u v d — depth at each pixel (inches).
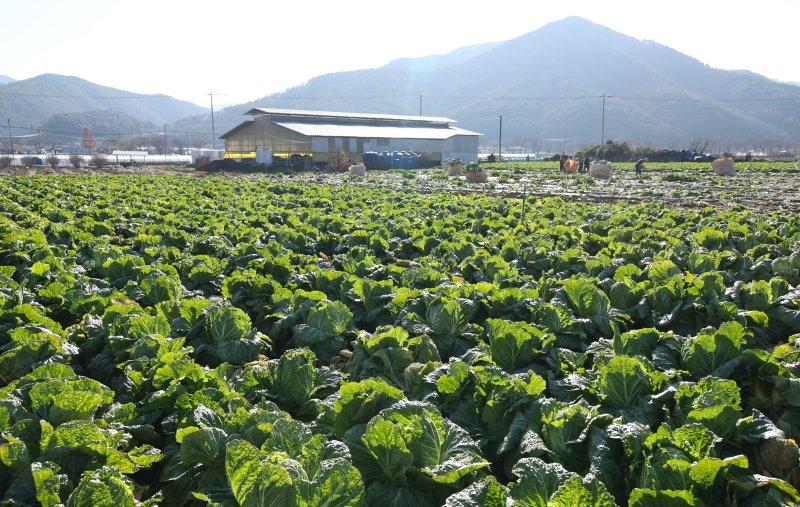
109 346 322.3
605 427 212.1
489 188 1713.8
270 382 277.6
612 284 437.1
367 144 3425.2
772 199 1263.5
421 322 350.0
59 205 989.8
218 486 199.0
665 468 181.9
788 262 477.4
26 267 494.0
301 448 192.1
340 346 347.6
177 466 211.0
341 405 224.2
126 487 174.7
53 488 179.9
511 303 373.4
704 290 383.9
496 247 607.8
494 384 241.4
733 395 221.1
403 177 2231.8
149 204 1021.8
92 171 2861.7
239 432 216.4
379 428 191.5
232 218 847.1
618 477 196.1
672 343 297.6
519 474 179.2
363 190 1392.7
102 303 382.3
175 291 420.8
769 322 379.9
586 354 295.4
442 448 198.5
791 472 200.7
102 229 714.8
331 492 169.6
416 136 3668.8
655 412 233.6
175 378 257.9
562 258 520.7
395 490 191.5
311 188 1435.8
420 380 270.2
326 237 662.5
